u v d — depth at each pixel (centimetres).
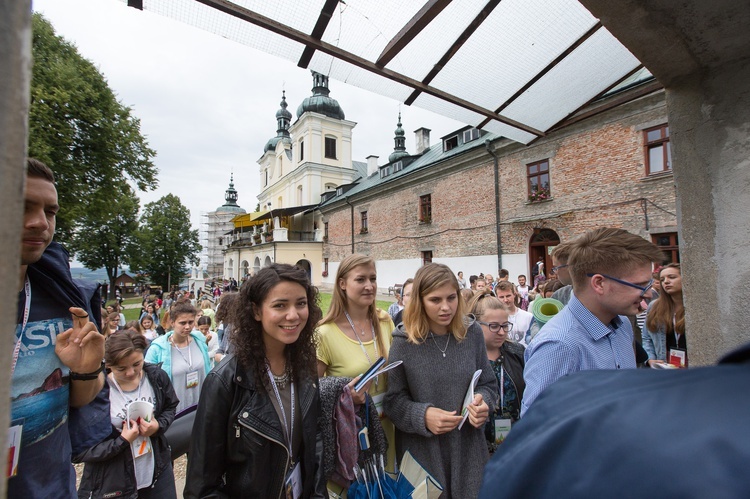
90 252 3347
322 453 178
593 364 152
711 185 149
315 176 3488
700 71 151
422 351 215
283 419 165
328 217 3025
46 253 144
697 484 33
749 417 37
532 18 226
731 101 143
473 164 1633
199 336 374
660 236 1011
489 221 1548
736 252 141
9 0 31
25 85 32
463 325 221
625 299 149
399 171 2423
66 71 1406
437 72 251
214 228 7338
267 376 166
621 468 40
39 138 1316
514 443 57
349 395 192
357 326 251
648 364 265
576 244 168
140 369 245
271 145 4669
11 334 30
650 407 44
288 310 161
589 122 1170
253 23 198
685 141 158
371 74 258
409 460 194
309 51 229
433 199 1872
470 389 204
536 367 155
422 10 195
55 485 137
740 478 32
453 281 214
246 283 172
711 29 127
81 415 156
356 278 244
